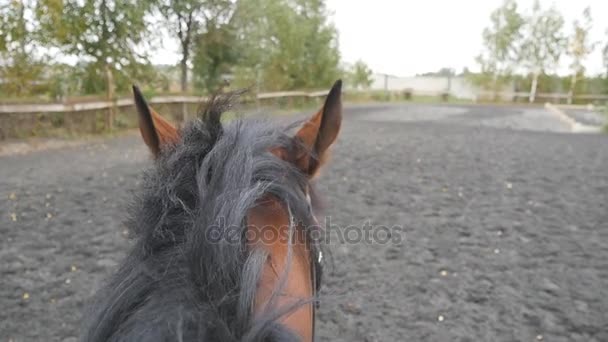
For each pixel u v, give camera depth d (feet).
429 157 31.45
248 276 3.04
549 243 16.35
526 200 21.42
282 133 4.49
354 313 11.91
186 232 3.29
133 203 3.96
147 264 3.23
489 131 49.83
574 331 11.15
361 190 22.72
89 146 36.47
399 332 11.13
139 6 45.98
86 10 42.75
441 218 18.86
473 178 25.52
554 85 132.77
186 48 58.03
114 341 2.83
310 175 4.50
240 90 4.09
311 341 3.49
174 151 3.86
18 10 39.52
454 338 10.90
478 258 15.17
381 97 128.16
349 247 15.84
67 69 45.24
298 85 92.12
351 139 39.78
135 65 48.55
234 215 3.18
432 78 155.74
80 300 12.21
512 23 132.67
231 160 3.47
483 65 140.46
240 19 60.64
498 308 12.20
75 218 18.06
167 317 2.73
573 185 24.13
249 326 2.85
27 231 16.69
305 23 88.12
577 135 48.14
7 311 11.59
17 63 41.37
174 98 51.67
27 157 30.96
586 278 13.76
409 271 14.23
